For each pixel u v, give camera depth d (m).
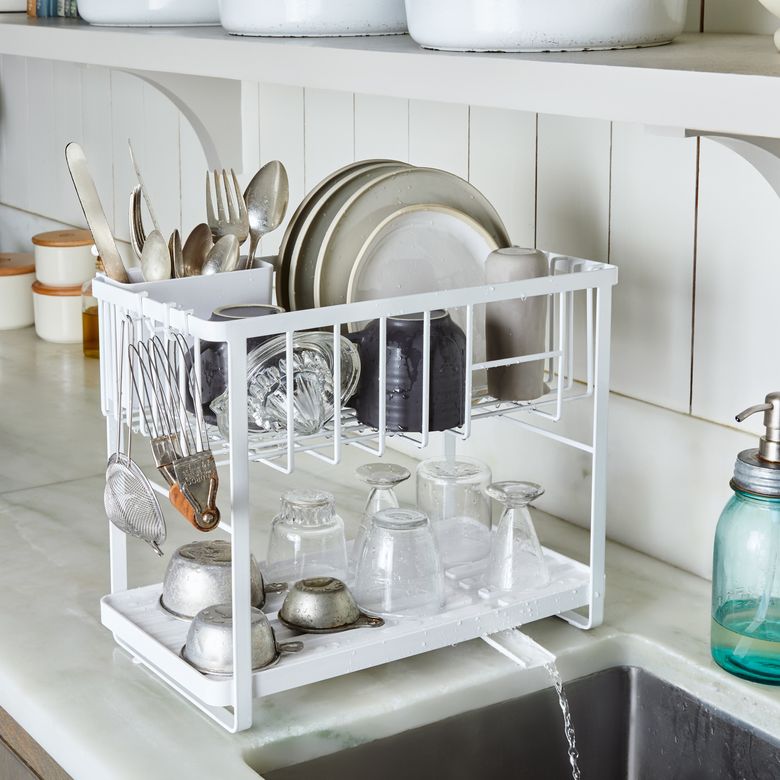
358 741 1.09
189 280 1.14
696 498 1.36
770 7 0.91
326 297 1.18
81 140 2.57
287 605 1.15
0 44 1.80
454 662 1.18
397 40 1.19
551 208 1.48
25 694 1.11
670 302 1.34
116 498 1.08
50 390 2.12
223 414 1.08
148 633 1.14
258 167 2.02
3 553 1.43
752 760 1.13
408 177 1.21
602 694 1.23
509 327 1.17
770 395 1.10
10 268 2.53
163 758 1.01
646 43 1.00
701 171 1.28
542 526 1.52
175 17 1.54
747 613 1.14
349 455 1.79
